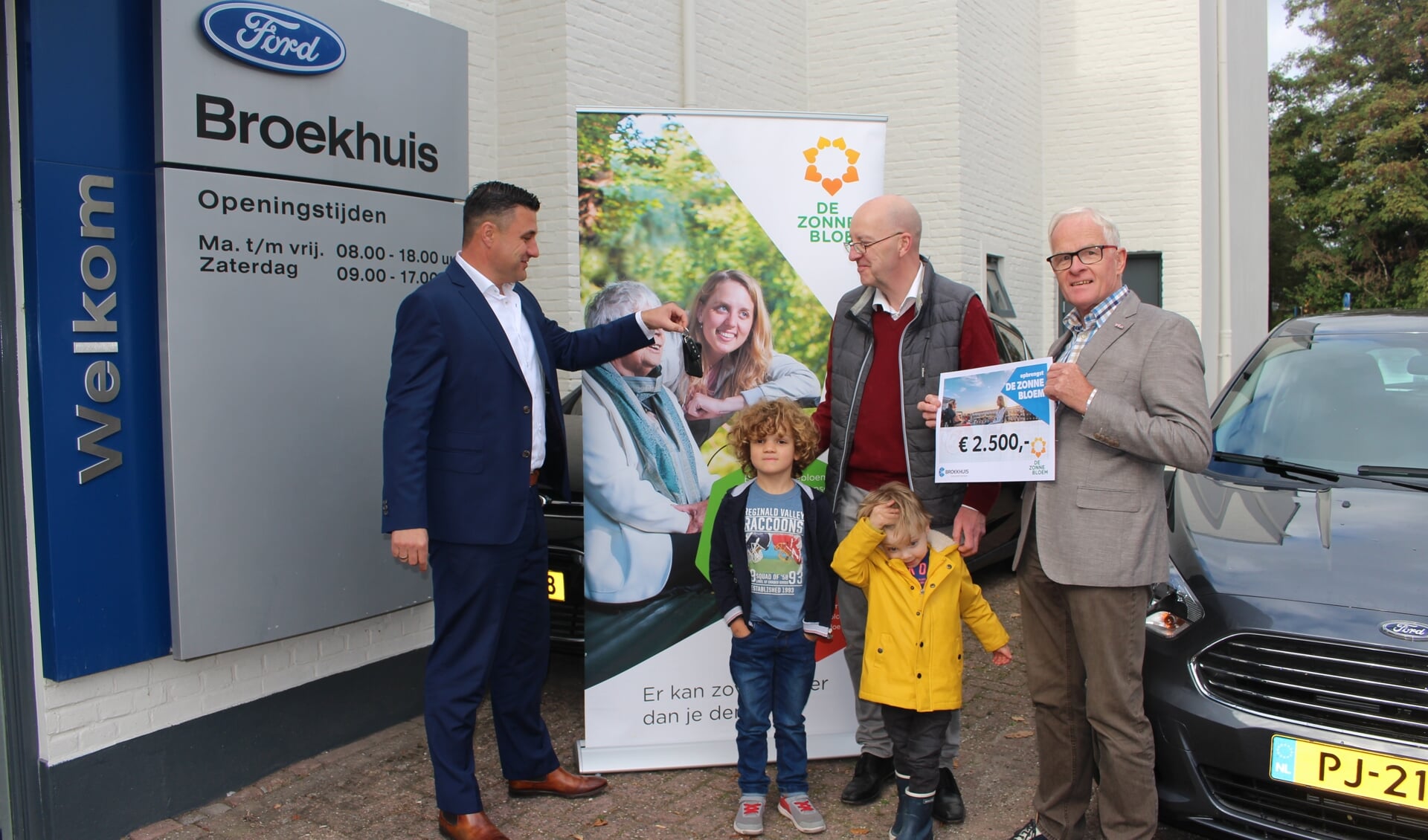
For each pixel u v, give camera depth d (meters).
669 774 3.42
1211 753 2.51
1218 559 2.79
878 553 2.80
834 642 3.48
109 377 2.91
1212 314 10.85
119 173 2.93
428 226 3.75
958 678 2.76
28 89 2.72
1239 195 11.94
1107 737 2.51
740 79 7.70
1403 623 2.39
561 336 3.29
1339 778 2.35
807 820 2.97
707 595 3.43
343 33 3.41
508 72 6.07
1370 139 27.89
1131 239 10.61
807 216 3.43
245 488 3.17
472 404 2.87
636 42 6.44
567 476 3.27
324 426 3.40
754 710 2.99
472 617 2.91
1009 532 5.66
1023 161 10.27
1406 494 3.00
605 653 3.41
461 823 2.87
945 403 2.75
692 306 3.39
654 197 3.37
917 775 2.76
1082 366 2.54
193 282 3.02
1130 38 10.45
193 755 3.19
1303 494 3.09
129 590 2.97
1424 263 27.42
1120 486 2.47
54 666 2.80
